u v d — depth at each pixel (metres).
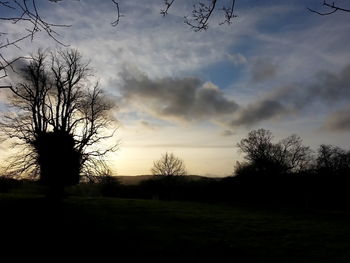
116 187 66.56
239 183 66.75
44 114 39.00
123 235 23.20
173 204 45.97
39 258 16.95
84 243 20.58
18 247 18.92
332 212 46.41
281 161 81.94
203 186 67.75
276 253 19.78
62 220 28.25
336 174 65.50
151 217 31.94
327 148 81.50
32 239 21.08
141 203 44.50
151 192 69.94
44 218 28.83
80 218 29.59
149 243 21.12
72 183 39.19
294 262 18.02
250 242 22.50
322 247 21.61
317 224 32.16
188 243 21.48
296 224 31.45
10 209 32.56
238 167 83.31
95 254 18.23
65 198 44.88
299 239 23.97
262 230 27.17
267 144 83.00
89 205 38.59
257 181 67.12
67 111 40.09
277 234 25.67
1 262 15.90
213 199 65.88
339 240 23.97
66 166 38.03
